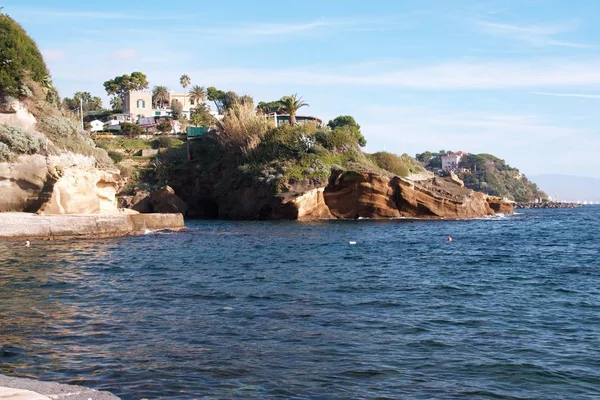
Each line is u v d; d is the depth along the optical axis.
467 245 41.66
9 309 16.17
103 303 17.31
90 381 10.25
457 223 71.94
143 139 127.62
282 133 89.81
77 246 35.34
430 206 81.19
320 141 88.88
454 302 18.25
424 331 14.29
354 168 82.25
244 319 15.25
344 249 37.25
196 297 18.45
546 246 41.28
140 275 23.64
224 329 14.12
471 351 12.59
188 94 168.12
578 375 11.11
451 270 26.83
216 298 18.30
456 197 84.31
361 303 17.78
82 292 19.20
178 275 23.75
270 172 82.25
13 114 45.34
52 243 37.06
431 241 44.88
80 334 13.47
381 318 15.66
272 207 79.56
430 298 18.92
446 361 11.84
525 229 61.94
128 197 93.75
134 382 10.23
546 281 23.33
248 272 24.97
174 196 90.00
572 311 17.02
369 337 13.59
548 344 13.27
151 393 9.70
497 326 14.98
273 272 25.06
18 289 19.59
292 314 15.96
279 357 11.87
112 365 11.17
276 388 10.05
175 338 13.22
